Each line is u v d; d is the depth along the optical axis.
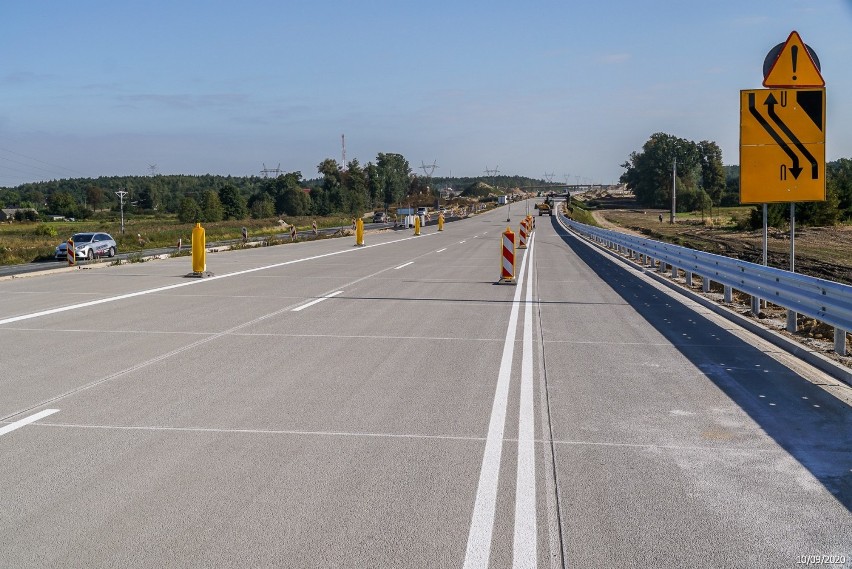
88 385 8.81
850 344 11.30
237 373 9.52
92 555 4.51
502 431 7.05
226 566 4.38
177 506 5.25
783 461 6.24
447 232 66.38
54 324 13.35
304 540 4.71
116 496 5.43
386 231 70.38
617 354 10.87
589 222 95.81
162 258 33.34
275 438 6.83
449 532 4.83
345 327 13.24
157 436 6.88
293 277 22.80
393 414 7.63
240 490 5.55
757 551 4.60
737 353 10.94
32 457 6.28
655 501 5.37
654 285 21.00
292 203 164.25
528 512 5.16
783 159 14.20
